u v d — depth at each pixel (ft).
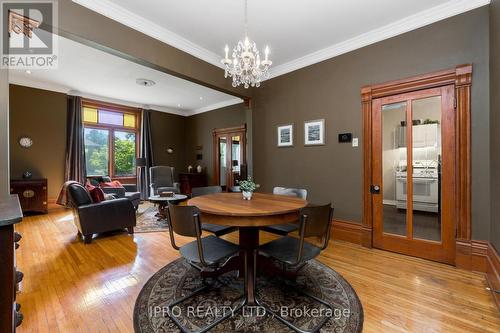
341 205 10.73
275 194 9.53
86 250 9.77
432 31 8.36
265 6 8.09
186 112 26.07
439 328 5.09
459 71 7.77
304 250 6.14
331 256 8.98
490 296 6.27
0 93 6.15
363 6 8.09
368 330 5.03
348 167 10.50
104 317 5.51
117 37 8.25
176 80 16.12
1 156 6.15
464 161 7.77
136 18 8.61
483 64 7.45
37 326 5.19
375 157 9.75
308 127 11.80
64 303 6.06
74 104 18.62
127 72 14.66
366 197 9.93
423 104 8.65
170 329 5.11
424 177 8.68
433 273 7.57
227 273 7.73
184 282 7.14
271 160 13.42
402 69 9.02
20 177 16.43
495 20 6.64
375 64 9.68
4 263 2.75
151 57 9.25
